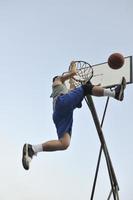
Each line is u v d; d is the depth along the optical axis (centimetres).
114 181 552
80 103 471
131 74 629
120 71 637
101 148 574
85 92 473
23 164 429
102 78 645
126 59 642
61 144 441
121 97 485
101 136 546
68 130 453
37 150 436
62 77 488
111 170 550
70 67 500
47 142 439
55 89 475
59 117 457
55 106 461
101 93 477
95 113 527
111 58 493
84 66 505
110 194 582
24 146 433
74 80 510
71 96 459
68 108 455
